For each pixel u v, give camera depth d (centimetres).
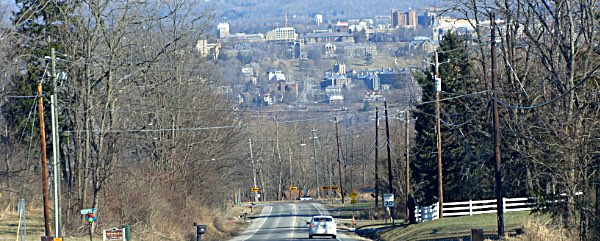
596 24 5972
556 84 5944
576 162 4378
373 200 16712
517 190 7538
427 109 8700
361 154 18688
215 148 9206
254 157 16688
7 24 7325
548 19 7562
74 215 6806
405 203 9688
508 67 7200
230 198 14538
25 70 7725
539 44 6391
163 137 8362
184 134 8644
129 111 7850
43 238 5078
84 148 7350
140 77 7556
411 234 6956
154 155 8369
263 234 8581
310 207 15225
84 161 7100
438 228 6750
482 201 7612
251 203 16888
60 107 7506
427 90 8756
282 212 13712
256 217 12506
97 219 6775
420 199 10225
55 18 7225
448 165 8544
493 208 7656
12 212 8331
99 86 7588
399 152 10881
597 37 5844
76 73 6962
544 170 5162
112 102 7081
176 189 8294
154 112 7775
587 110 4750
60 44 7412
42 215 8231
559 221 4953
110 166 7012
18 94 7612
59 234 5688
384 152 14712
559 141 4647
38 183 8681
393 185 11112
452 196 8538
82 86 6819
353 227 9650
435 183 8638
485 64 7794
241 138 10212
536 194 4947
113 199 7094
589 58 5703
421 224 7394
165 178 8081
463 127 8462
